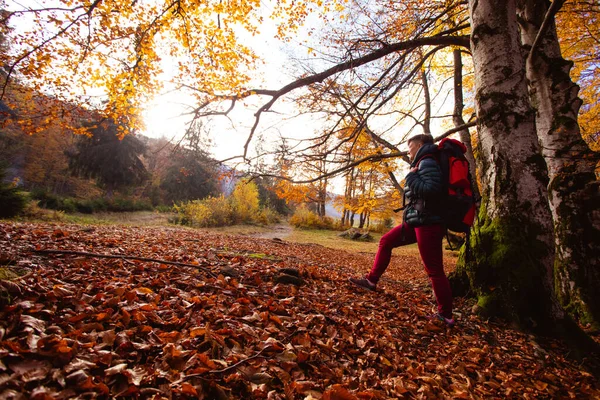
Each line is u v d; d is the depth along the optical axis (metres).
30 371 1.05
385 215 18.31
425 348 2.22
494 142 2.94
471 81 9.01
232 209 21.77
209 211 19.05
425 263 2.59
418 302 3.20
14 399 0.91
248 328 1.82
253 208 24.58
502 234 2.79
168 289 2.28
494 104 2.95
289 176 6.27
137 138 25.38
